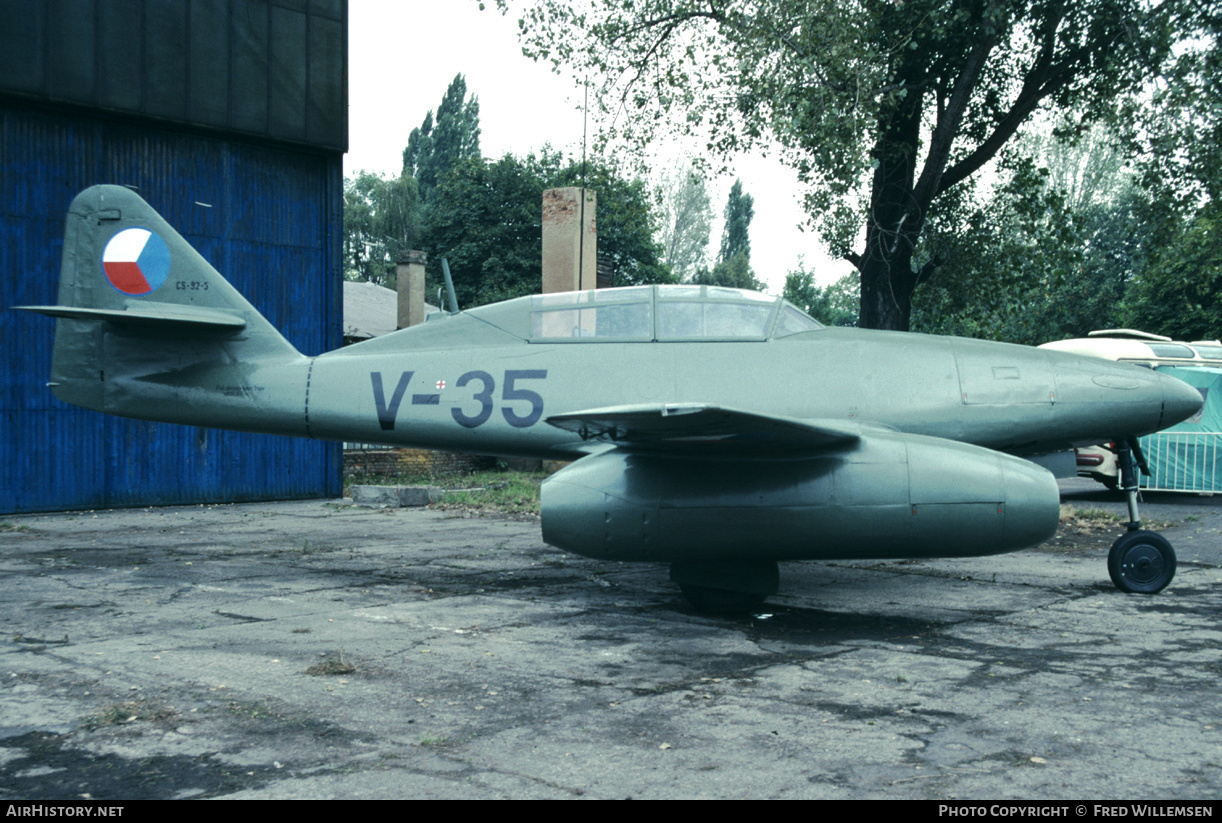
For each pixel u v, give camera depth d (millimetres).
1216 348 13805
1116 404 6121
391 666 4309
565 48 14125
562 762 3049
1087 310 32594
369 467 16094
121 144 11398
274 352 7227
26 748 3174
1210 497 13617
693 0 13336
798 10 11195
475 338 6762
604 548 5574
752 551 5453
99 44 11000
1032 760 3070
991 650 4676
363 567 7391
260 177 12570
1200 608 5781
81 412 11266
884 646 4777
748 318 6367
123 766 3006
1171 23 11617
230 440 12477
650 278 31766
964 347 6316
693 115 13367
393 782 2865
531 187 31031
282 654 4527
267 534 9461
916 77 13438
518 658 4484
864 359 6148
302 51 12719
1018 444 6172
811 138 11289
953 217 15531
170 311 7152
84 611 5594
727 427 4797
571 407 6320
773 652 4641
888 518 5293
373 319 26109
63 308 6449
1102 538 9234
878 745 3217
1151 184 13195
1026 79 13422
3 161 10562
